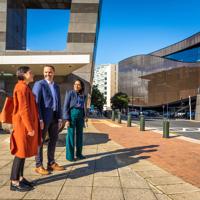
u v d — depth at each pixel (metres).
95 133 15.42
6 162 7.64
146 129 19.91
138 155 8.91
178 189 5.54
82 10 32.19
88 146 10.59
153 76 116.44
